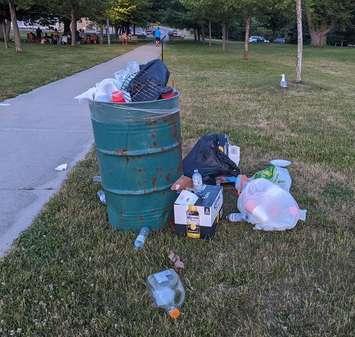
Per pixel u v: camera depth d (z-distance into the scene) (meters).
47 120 8.61
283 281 3.34
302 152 6.38
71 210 4.48
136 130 3.68
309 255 3.67
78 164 5.86
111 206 4.04
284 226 4.06
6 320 2.91
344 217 4.39
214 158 4.88
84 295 3.18
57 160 6.15
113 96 3.73
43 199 4.83
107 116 3.68
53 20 46.53
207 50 35.41
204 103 10.32
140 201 3.92
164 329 2.84
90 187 5.05
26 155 6.38
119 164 3.79
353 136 7.38
